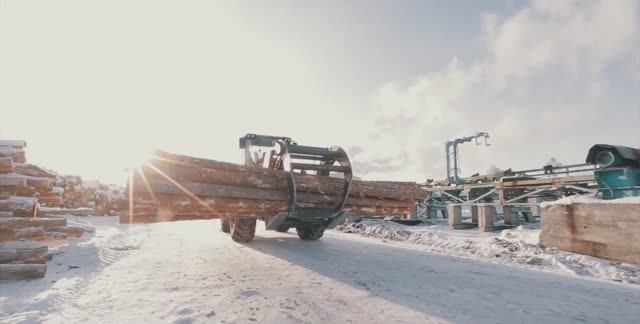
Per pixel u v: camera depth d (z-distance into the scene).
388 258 6.12
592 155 8.10
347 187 6.68
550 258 6.50
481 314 3.10
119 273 4.51
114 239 7.61
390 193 7.58
